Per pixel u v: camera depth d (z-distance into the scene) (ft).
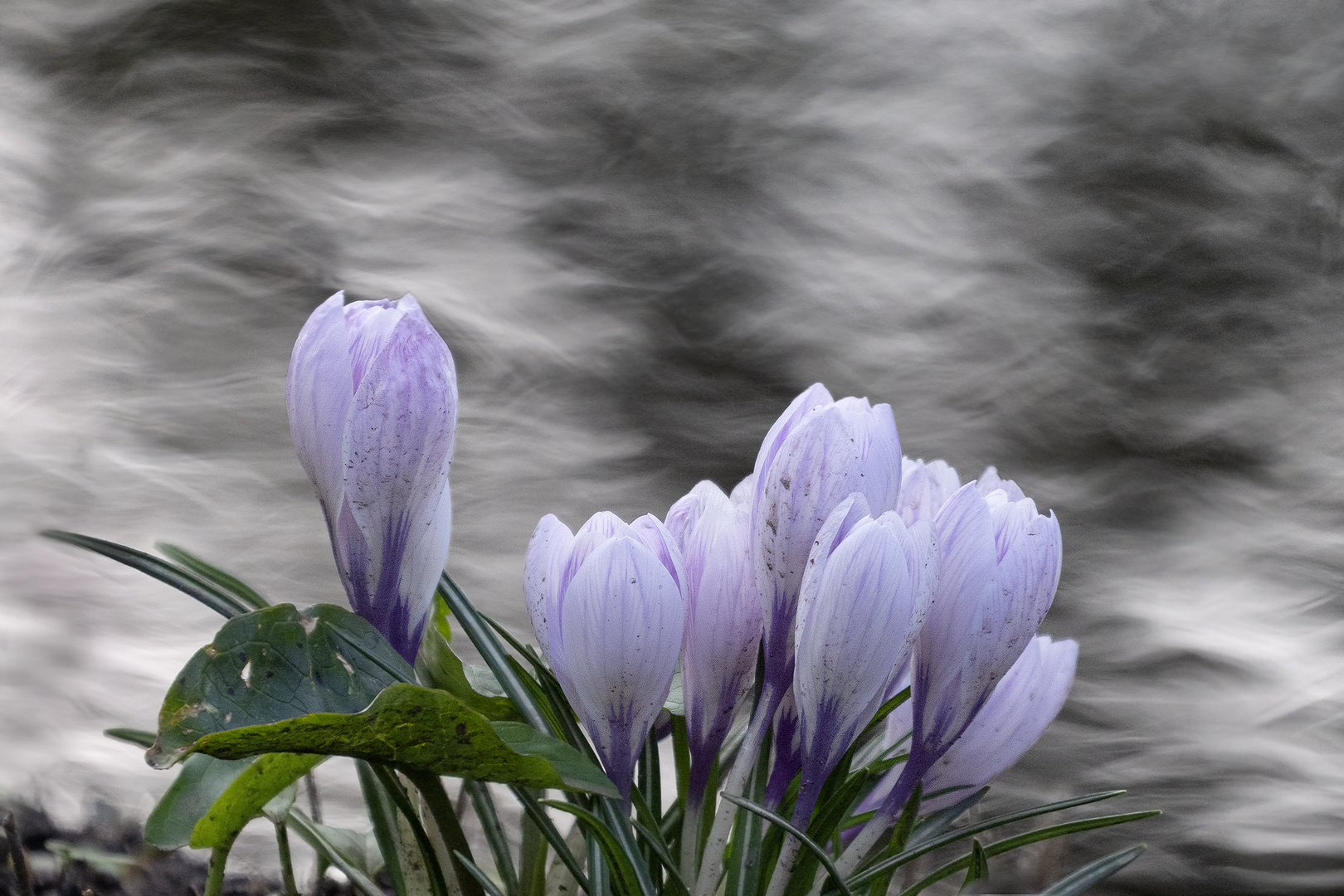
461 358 5.82
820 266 6.49
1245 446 5.53
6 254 6.15
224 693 1.59
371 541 1.61
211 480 4.71
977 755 1.70
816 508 1.60
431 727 1.55
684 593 1.60
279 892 2.02
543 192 6.83
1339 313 6.54
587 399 5.65
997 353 6.13
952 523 1.61
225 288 5.94
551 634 1.61
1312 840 3.11
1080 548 4.90
